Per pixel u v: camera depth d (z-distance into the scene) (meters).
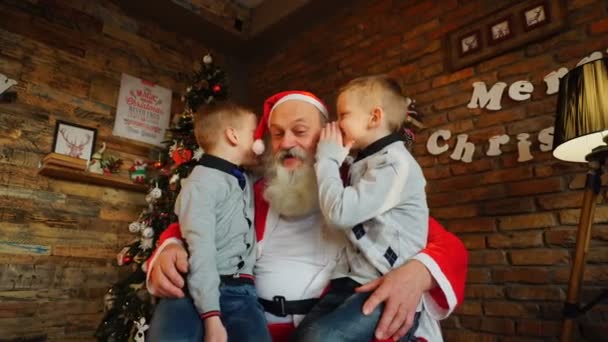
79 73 3.09
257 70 4.10
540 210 2.10
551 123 2.13
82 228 2.89
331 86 3.40
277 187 1.03
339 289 0.91
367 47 3.20
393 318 0.81
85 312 2.81
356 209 0.85
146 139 3.34
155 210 2.81
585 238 1.50
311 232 1.04
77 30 3.13
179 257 0.88
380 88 1.02
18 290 2.58
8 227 2.60
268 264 1.01
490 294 2.17
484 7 2.55
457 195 2.41
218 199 0.95
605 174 1.92
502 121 2.31
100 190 3.03
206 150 1.06
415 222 0.93
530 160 2.17
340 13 3.47
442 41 2.72
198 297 0.83
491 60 2.45
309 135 1.06
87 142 3.02
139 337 2.30
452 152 2.48
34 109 2.83
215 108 1.10
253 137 1.09
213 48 3.97
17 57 2.82
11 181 2.65
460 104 2.52
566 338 1.47
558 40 2.20
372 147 0.97
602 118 1.43
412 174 0.94
